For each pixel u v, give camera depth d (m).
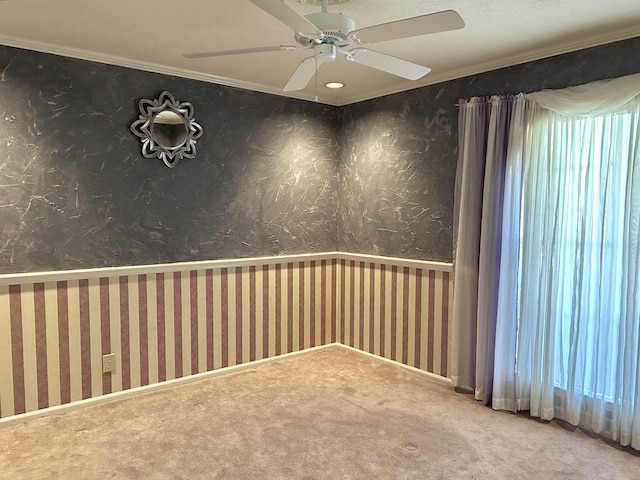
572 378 2.88
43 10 2.39
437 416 3.07
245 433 2.83
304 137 4.19
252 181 3.90
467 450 2.65
